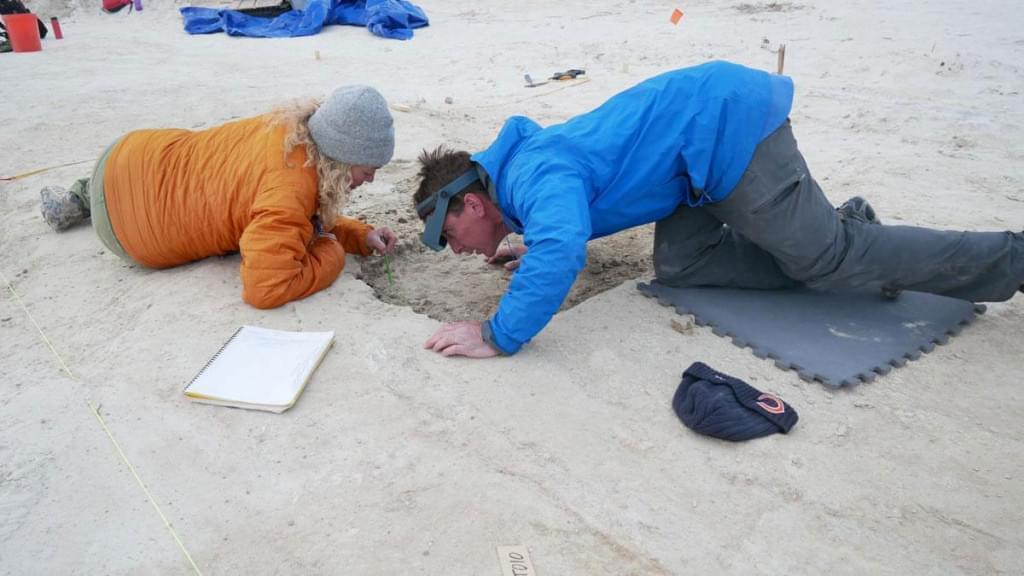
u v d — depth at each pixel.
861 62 8.62
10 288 4.02
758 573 2.21
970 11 10.87
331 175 3.48
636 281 3.84
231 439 2.74
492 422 2.79
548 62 9.67
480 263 4.45
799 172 3.09
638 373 3.07
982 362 3.14
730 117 3.00
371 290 3.74
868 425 2.79
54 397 2.99
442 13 13.71
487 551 2.28
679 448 2.68
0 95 8.26
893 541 2.31
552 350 3.21
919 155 5.77
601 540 2.32
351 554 2.28
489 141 6.46
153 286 3.80
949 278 3.20
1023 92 7.22
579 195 2.92
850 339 3.28
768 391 2.97
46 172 5.80
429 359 3.13
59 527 2.39
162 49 11.35
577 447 2.68
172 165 3.69
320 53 10.73
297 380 2.95
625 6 13.40
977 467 2.58
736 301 3.59
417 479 2.55
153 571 2.24
